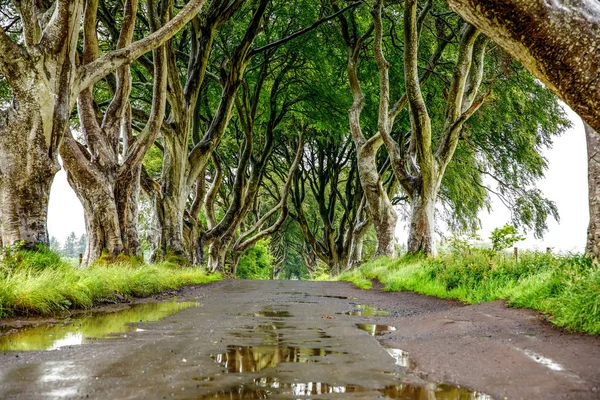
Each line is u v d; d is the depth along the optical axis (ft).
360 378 13.29
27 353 16.12
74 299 30.30
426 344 18.65
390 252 89.30
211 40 72.90
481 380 13.03
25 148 37.24
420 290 45.44
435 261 52.70
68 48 39.52
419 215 68.49
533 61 17.92
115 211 53.67
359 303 38.29
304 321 26.30
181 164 72.08
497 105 92.94
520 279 32.78
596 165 29.86
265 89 103.55
